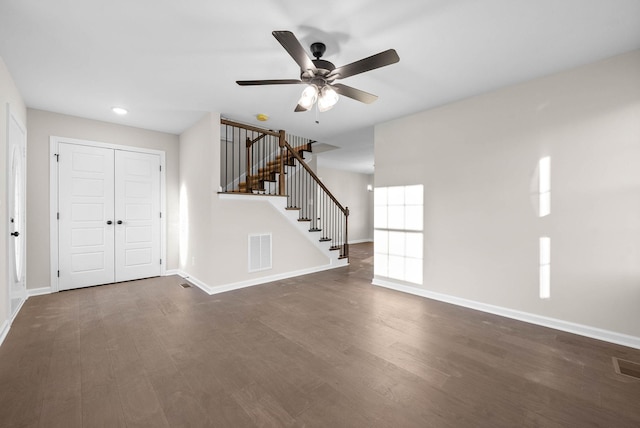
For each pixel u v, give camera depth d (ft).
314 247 17.48
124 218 14.60
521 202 9.85
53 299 11.76
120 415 5.17
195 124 14.20
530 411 5.36
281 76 9.40
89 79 9.55
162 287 13.62
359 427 4.94
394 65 8.66
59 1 5.94
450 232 11.62
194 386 6.06
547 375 6.55
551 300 9.26
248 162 15.71
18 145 10.36
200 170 13.70
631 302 7.97
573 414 5.28
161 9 6.23
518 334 8.71
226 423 5.01
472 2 6.00
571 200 8.90
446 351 7.64
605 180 8.34
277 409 5.38
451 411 5.35
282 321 9.66
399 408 5.43
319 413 5.28
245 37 7.29
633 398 5.74
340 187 30.68
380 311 10.65
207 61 8.46
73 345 7.81
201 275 13.62
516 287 9.97
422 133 12.51
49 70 8.93
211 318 9.86
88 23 6.70
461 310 10.79
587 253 8.64
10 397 5.61
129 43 7.53
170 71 9.04
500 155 10.29
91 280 13.67
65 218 13.00
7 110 8.76
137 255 15.03
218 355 7.36
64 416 5.13
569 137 8.92
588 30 6.97
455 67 8.79
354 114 12.96
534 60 8.39
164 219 15.83
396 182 13.47
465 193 11.18
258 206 14.48
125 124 14.49
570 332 8.86
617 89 8.13
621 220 8.10
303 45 7.60
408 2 6.01
